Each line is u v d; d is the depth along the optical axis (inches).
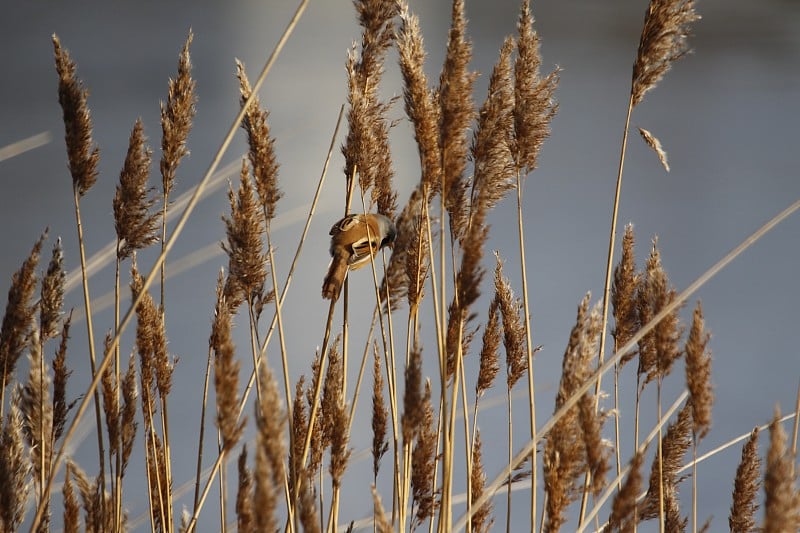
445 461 331.6
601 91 2930.6
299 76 2733.8
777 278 1444.4
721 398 1032.8
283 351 361.7
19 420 372.2
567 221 1720.0
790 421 953.5
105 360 326.6
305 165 1804.9
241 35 3508.9
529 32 379.9
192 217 1636.3
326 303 1286.9
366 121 409.1
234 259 386.9
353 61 410.0
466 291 333.1
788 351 1171.9
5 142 1940.2
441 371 328.5
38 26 3538.4
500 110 371.6
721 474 893.8
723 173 2052.2
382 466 900.0
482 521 420.5
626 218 1734.7
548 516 319.0
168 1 4436.5
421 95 366.9
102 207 1649.9
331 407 401.1
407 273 378.9
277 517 259.4
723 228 1668.3
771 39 3838.6
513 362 421.7
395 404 381.1
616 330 412.2
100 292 1266.0
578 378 316.5
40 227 1507.1
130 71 2775.6
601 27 4033.0
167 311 1240.8
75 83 369.4
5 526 367.9
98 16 3855.8
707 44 3722.9
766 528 250.8
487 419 947.3
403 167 1867.6
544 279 1385.3
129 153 387.2
